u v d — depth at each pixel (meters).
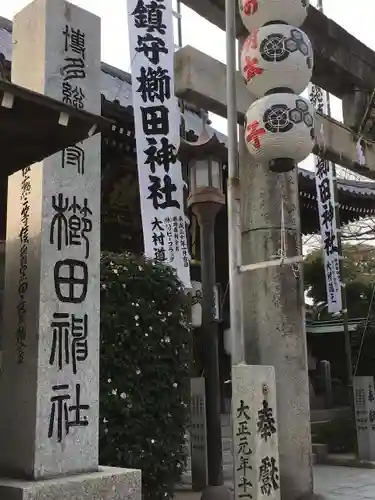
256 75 4.77
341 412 14.84
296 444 6.14
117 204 10.70
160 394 5.02
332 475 8.26
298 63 4.70
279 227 6.45
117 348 4.81
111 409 4.69
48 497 3.29
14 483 3.32
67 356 3.69
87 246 3.95
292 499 6.04
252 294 6.45
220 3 6.11
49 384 3.58
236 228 4.32
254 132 4.69
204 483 6.97
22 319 3.72
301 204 13.61
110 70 10.48
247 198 6.62
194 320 7.98
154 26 5.70
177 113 5.71
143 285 5.10
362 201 14.29
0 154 3.37
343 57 7.41
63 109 2.92
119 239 11.28
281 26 4.79
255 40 4.78
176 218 5.68
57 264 3.76
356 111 7.68
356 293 19.00
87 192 4.02
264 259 6.39
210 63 5.41
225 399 14.66
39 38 4.07
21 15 4.26
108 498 3.56
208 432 6.66
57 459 3.53
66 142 3.21
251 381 4.07
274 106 4.60
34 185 3.85
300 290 6.50
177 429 5.13
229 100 4.46
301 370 6.34
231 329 4.27
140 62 5.67
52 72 4.02
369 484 7.60
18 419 3.59
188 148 6.73
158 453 4.89
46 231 3.75
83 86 4.17
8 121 2.95
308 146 4.67
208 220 6.88
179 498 6.59
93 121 3.05
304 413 6.27
